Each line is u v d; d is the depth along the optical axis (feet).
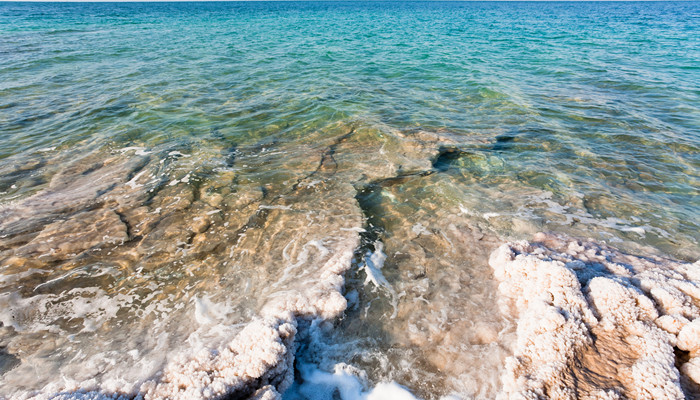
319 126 26.76
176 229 15.71
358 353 10.70
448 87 37.32
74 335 11.14
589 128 26.40
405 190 18.81
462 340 10.98
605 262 13.39
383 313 11.94
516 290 12.46
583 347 10.09
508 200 17.98
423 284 13.06
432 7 250.57
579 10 196.24
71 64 45.65
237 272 13.48
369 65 48.11
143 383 9.14
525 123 27.35
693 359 9.45
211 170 20.53
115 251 14.43
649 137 24.79
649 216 16.78
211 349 10.25
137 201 17.57
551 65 47.29
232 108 30.50
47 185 18.90
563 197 18.25
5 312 11.76
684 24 100.63
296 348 10.89
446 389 9.69
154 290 12.75
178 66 45.70
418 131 25.50
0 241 14.66
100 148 23.18
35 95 32.99
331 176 20.02
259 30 89.92
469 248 14.79
